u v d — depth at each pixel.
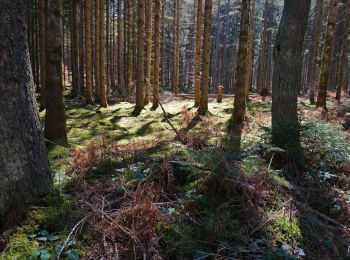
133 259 3.14
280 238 3.87
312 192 5.21
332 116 11.64
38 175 3.59
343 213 4.73
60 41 7.41
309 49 38.53
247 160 5.26
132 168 5.02
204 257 3.27
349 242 4.00
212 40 49.41
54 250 3.03
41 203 3.55
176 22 25.50
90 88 17.42
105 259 3.07
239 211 4.07
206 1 12.52
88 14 16.44
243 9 10.34
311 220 4.18
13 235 3.14
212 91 43.16
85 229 3.38
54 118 7.49
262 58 32.38
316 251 3.81
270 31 41.97
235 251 3.43
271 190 4.76
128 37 20.62
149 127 10.89
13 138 3.29
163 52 27.72
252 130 9.18
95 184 4.50
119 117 13.10
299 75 6.78
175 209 4.07
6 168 3.23
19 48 3.30
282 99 6.77
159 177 4.54
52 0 7.25
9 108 3.24
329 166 6.34
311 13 38.19
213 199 4.24
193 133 8.42
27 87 3.44
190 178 4.76
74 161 5.83
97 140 8.76
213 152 4.84
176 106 15.84
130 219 3.47
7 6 3.13
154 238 3.31
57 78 7.46
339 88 17.98
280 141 6.37
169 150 6.62
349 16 17.20
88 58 17.05
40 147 3.63
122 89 22.44
